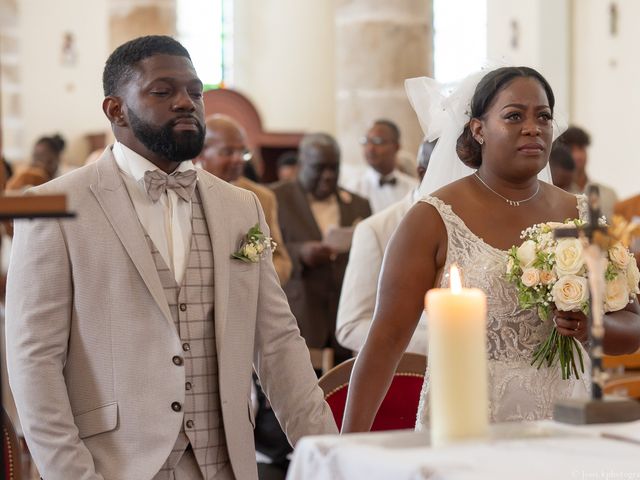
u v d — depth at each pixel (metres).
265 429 6.68
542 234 3.64
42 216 2.01
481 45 20.58
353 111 14.47
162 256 3.55
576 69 16.97
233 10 21.78
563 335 3.68
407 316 3.77
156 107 3.52
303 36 21.17
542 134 3.79
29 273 3.42
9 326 3.44
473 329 2.13
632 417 2.38
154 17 16.09
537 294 3.62
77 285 3.45
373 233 5.42
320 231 7.67
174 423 3.44
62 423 3.36
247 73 21.53
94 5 21.09
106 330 3.45
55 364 3.40
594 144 16.67
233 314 3.63
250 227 3.75
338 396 4.31
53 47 20.78
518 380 3.76
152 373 3.45
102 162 3.62
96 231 3.48
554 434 2.28
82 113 20.98
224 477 3.57
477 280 3.74
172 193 3.62
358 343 5.36
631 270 3.62
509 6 19.16
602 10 16.38
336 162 7.77
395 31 14.29
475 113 3.88
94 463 3.41
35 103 20.62
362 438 2.25
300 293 7.27
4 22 20.25
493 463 2.00
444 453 2.06
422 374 4.42
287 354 3.74
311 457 2.20
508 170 3.80
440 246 3.81
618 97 16.16
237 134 6.70
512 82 3.79
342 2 14.54
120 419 3.43
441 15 21.08
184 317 3.54
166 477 3.46
